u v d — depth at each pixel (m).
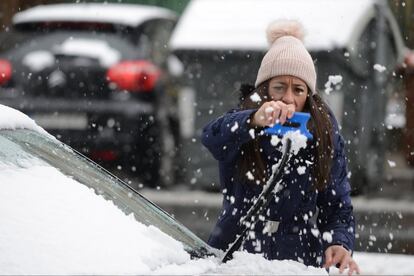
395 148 37.75
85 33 28.27
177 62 30.47
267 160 10.81
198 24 30.30
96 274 6.69
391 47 33.91
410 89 37.75
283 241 10.87
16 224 6.91
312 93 11.03
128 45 28.42
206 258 8.68
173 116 29.73
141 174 28.59
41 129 8.92
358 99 29.05
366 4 30.05
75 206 7.44
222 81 29.86
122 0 40.06
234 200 10.98
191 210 27.09
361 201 28.77
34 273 6.54
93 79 27.83
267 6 30.41
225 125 10.55
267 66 10.97
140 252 7.22
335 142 11.13
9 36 28.31
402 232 25.14
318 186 10.89
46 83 27.72
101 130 27.73
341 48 27.91
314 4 29.50
